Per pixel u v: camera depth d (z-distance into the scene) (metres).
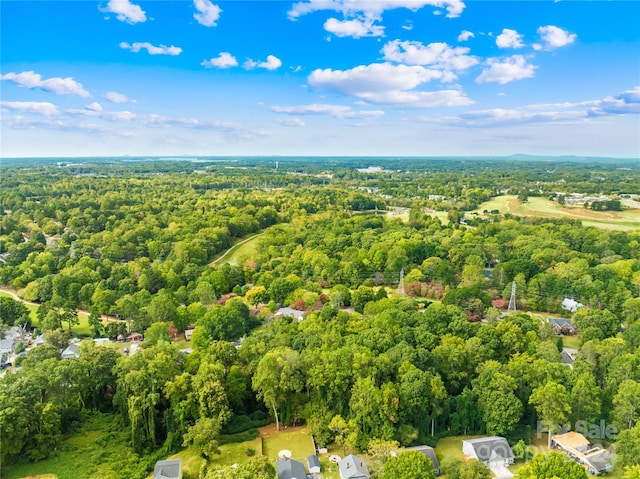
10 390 86.75
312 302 156.00
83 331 144.25
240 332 134.00
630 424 89.25
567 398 89.56
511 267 185.38
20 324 142.62
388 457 79.62
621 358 102.38
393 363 100.44
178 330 141.88
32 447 87.00
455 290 156.00
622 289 155.88
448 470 80.69
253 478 70.69
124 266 186.38
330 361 96.50
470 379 104.69
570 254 199.38
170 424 90.94
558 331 145.00
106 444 90.44
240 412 99.88
